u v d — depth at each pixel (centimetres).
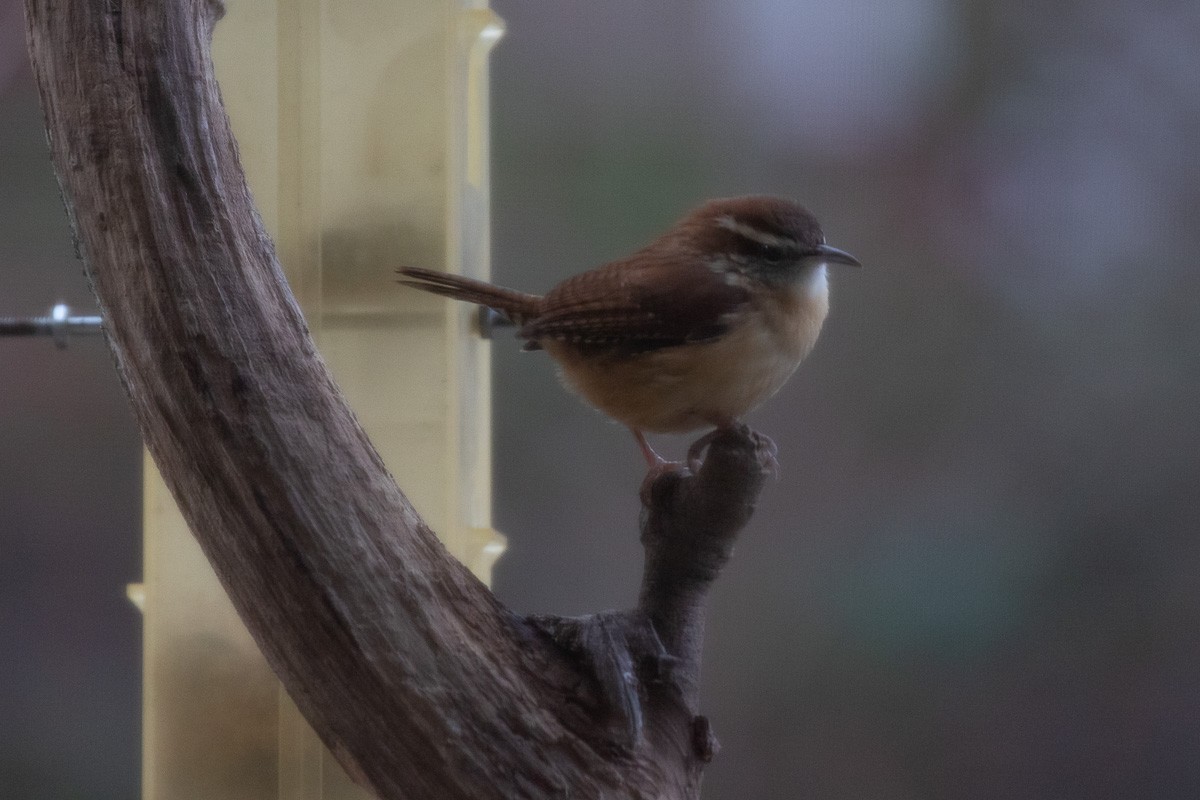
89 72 520
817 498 1193
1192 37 1245
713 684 1142
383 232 764
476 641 523
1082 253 1231
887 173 1258
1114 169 1243
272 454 507
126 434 1170
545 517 1155
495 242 1220
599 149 1242
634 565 1150
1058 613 1153
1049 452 1195
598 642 531
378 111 766
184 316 509
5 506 1155
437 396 759
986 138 1255
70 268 1143
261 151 761
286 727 720
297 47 760
